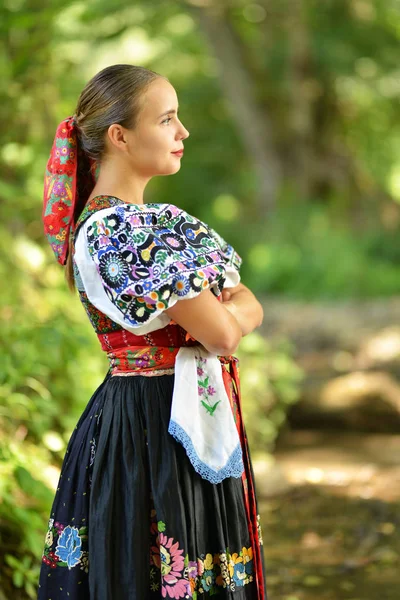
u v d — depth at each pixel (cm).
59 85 633
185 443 262
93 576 264
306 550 540
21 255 534
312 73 1881
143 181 282
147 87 272
